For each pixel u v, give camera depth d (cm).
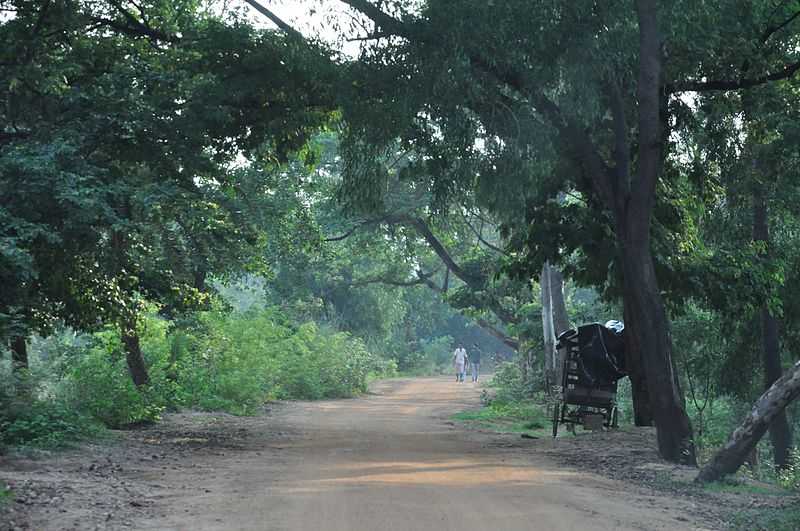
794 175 2267
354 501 953
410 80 1584
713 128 1998
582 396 2145
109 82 1708
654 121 1612
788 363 3102
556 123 1662
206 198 2402
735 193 2309
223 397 2873
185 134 1742
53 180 1491
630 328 2105
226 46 1789
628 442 1858
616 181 1705
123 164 1880
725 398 3462
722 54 1802
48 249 1587
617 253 1991
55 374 2016
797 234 2611
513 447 1795
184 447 1644
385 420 2662
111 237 1905
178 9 2059
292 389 3981
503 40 1535
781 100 2012
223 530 802
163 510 907
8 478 1079
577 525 859
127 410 2041
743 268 2078
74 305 1777
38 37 1730
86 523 838
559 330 3606
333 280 5900
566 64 1566
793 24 1855
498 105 1680
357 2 1628
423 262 6091
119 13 2028
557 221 2028
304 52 1673
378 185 1692
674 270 2009
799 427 3092
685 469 1488
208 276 3017
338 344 4603
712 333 2869
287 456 1487
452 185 1703
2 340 1532
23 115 1753
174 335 2914
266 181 2938
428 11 1560
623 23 1605
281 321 4678
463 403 3900
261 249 2811
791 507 1047
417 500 968
